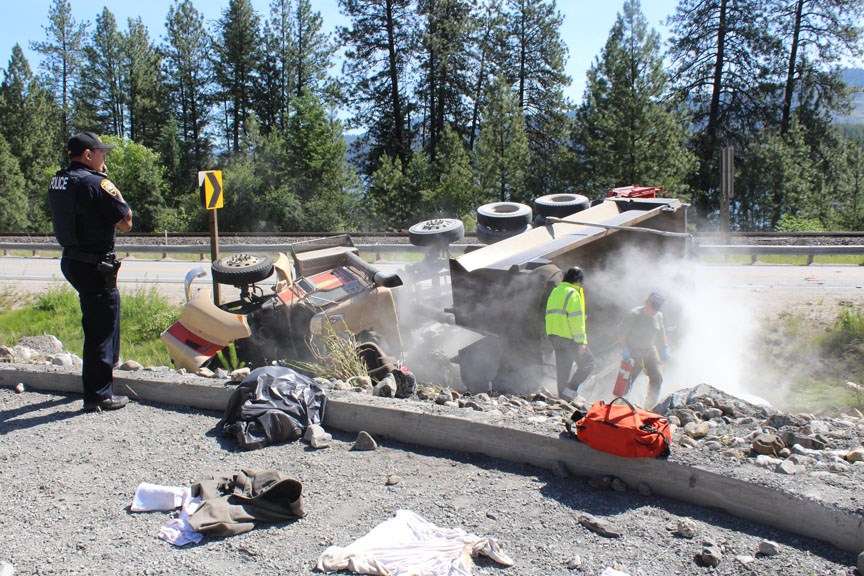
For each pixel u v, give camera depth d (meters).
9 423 5.70
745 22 51.75
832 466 4.18
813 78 53.03
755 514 3.86
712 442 4.77
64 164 82.19
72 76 85.94
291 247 9.34
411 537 3.72
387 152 65.88
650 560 3.53
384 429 5.26
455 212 51.50
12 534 3.95
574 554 3.59
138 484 4.53
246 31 70.88
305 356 8.30
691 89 53.59
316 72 71.12
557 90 62.88
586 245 9.31
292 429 5.22
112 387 6.09
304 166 60.66
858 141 53.09
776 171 46.94
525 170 51.91
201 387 5.95
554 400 7.06
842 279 16.80
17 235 34.47
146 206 65.00
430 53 63.44
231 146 77.56
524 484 4.43
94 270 5.61
